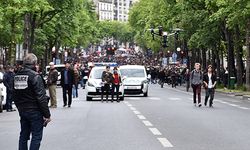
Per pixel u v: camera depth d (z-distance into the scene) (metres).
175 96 50.03
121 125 22.89
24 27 62.00
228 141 17.64
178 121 24.72
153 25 112.06
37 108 12.88
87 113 29.52
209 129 21.34
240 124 23.41
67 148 16.08
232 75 70.81
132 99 44.50
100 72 43.62
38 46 82.06
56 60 98.75
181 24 71.06
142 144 16.84
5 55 80.25
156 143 17.09
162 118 26.30
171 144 16.84
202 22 68.69
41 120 12.95
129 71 49.34
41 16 72.56
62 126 22.62
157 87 79.19
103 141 17.64
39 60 88.31
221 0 53.31
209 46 69.50
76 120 25.38
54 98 34.34
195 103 36.03
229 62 65.19
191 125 22.89
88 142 17.44
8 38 66.00
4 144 17.27
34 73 12.83
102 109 32.59
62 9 74.38
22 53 62.62
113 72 40.59
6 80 31.72
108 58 197.50
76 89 47.62
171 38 106.88
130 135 19.28
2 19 52.81
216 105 37.00
